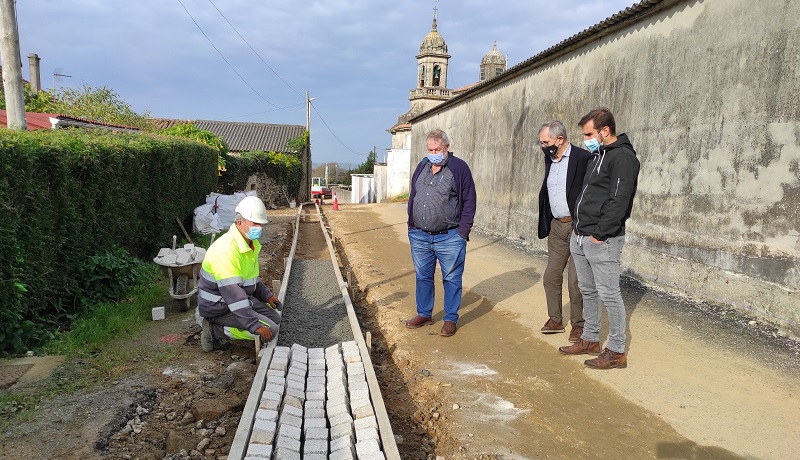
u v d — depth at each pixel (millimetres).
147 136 10008
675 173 7449
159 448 3627
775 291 5754
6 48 7707
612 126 4441
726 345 5344
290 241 14828
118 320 5812
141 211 8992
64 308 6090
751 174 6133
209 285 5203
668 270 7523
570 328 6035
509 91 13797
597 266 4605
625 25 8633
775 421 3830
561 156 5203
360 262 10383
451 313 5871
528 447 3543
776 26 5828
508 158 13781
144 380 4598
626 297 7258
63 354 5027
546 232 5648
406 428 4133
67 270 6148
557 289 5668
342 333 6270
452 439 3689
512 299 7387
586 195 4598
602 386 4469
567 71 10734
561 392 4371
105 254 7066
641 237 8172
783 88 5719
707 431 3707
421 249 5910
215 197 13367
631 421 3869
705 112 6895
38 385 4348
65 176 6004
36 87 24047
